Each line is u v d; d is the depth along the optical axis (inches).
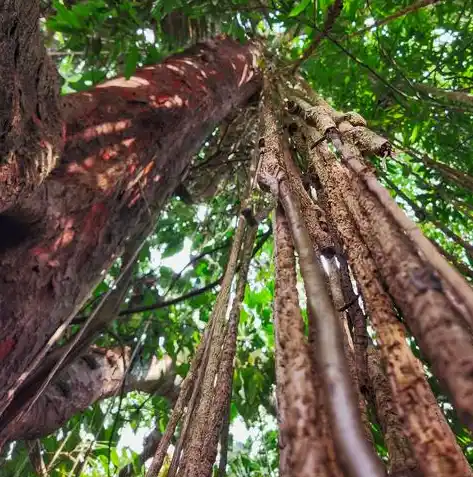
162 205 55.3
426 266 12.9
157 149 51.4
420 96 73.2
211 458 19.4
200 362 26.5
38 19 30.1
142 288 87.2
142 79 54.1
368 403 17.8
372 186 16.8
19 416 41.4
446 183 79.7
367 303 15.1
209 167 79.2
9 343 36.8
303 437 10.9
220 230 96.1
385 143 21.9
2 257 36.8
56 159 36.2
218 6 60.2
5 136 29.0
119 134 46.7
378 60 76.2
